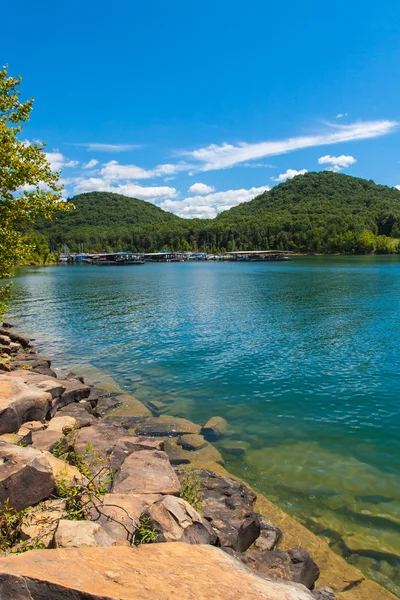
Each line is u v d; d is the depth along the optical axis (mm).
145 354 21109
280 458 10453
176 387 16062
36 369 17219
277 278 71812
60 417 11047
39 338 26359
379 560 6895
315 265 112312
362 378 16516
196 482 8562
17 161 15406
